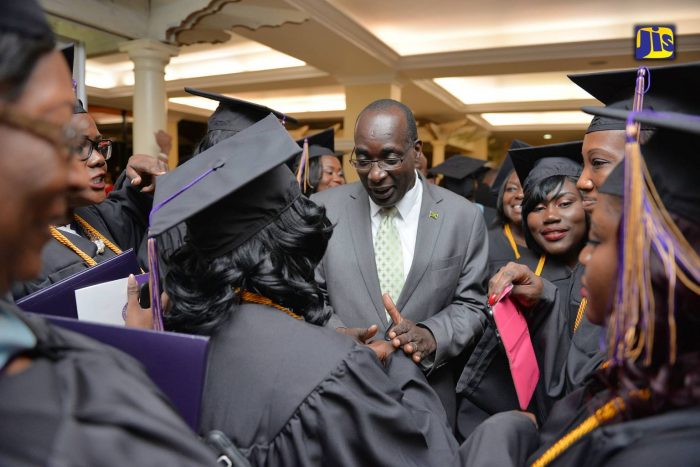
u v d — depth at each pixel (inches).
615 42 246.1
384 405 31.1
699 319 21.8
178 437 16.5
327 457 29.3
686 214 22.4
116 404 16.6
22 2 15.1
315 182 123.4
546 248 71.6
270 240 33.9
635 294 22.1
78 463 14.1
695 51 235.1
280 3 181.8
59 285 38.4
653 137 24.3
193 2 166.9
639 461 21.1
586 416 30.5
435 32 270.5
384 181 61.9
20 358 17.4
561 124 531.2
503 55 270.7
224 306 32.0
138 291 39.2
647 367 23.5
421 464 31.7
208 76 356.5
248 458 29.2
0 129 14.1
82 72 166.4
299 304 35.3
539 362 57.5
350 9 235.6
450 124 485.4
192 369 25.5
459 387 59.9
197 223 32.6
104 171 50.6
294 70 330.0
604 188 25.7
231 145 36.6
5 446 13.9
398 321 55.7
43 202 15.2
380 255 66.4
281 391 30.3
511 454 31.9
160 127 184.5
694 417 21.4
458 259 64.7
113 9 162.2
